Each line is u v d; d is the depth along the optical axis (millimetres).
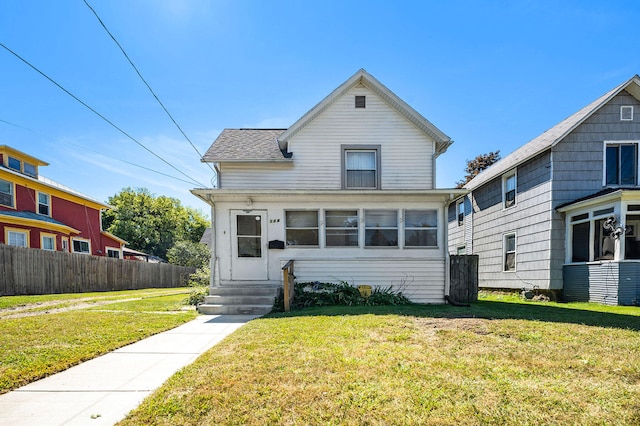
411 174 9883
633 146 10023
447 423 2193
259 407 2422
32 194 15984
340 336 4391
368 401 2492
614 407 2410
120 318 6234
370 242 8828
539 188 10555
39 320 5973
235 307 7277
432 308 7055
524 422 2213
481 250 14234
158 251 42062
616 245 8383
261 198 8820
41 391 2885
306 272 8727
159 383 3053
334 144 9969
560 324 5086
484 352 3658
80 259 13719
